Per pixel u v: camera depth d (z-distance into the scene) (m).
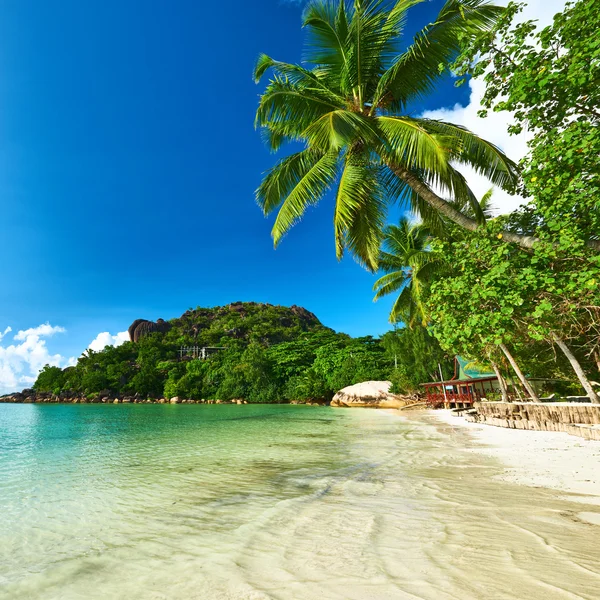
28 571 3.05
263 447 11.00
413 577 2.55
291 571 2.80
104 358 84.19
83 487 6.20
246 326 112.44
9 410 46.00
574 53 5.30
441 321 7.65
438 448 9.60
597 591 2.21
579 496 4.54
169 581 2.76
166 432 16.36
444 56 9.02
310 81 10.68
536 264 6.14
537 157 5.83
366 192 9.75
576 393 20.45
